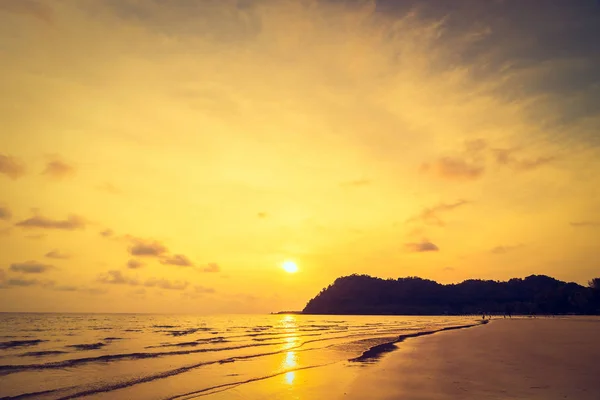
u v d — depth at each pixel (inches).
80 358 1103.6
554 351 1123.9
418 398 575.8
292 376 792.3
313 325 3873.0
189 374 831.7
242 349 1375.5
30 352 1267.2
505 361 923.4
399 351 1218.0
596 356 997.2
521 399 534.9
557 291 6884.8
